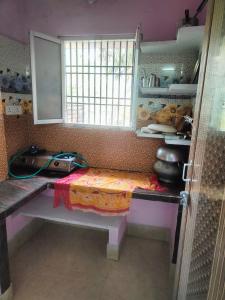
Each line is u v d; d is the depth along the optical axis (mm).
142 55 1998
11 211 1430
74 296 1651
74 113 2369
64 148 2352
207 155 899
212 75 908
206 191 877
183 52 1920
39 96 2072
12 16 1958
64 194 1866
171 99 2035
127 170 2246
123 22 1980
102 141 2250
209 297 708
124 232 2342
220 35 830
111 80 2227
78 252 2127
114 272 1894
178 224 1670
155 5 1890
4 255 1498
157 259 2064
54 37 2080
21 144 2264
